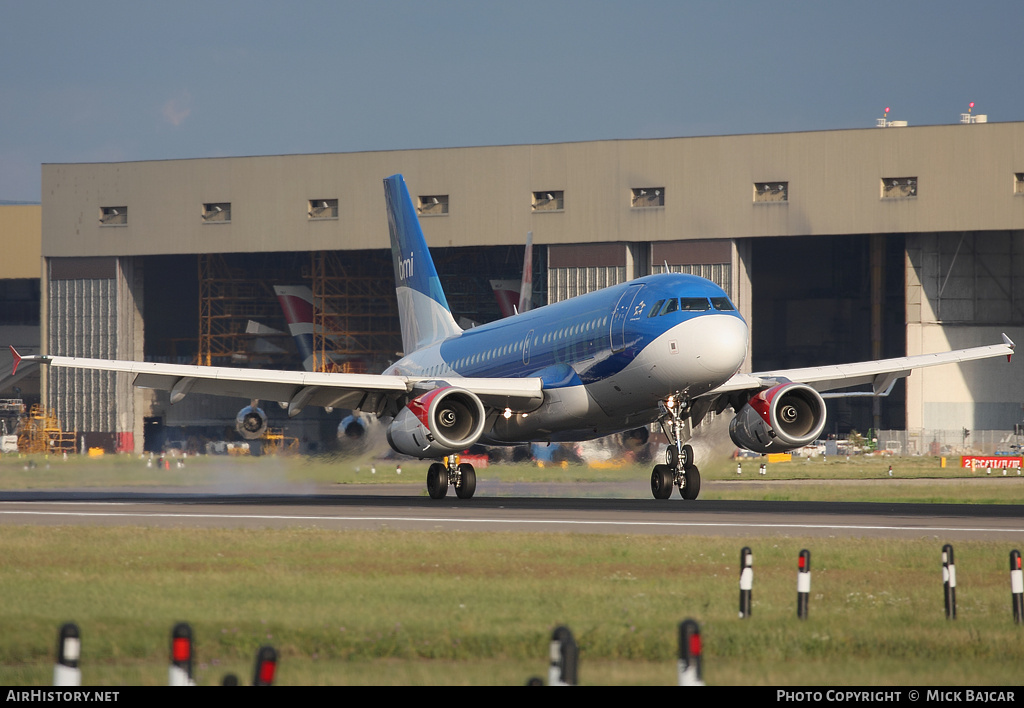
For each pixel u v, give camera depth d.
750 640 44.75
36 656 43.09
